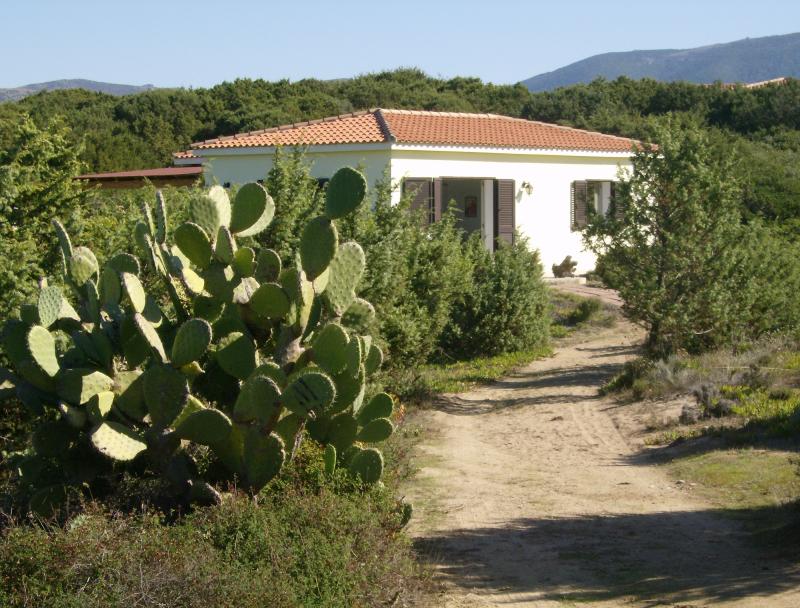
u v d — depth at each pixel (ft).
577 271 99.76
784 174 109.50
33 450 25.61
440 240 63.57
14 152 40.60
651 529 29.48
